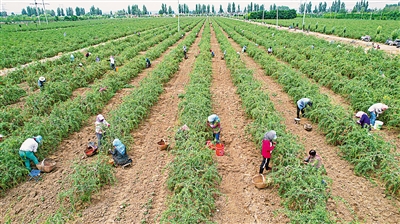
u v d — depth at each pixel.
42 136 9.70
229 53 24.72
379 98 12.55
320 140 10.49
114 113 11.80
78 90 17.06
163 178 8.36
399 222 6.64
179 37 42.38
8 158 8.23
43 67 20.92
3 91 14.98
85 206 7.22
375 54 21.47
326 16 107.06
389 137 10.59
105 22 96.50
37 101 13.27
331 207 7.10
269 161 8.82
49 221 6.57
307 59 23.64
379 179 8.12
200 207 6.80
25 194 7.74
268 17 111.56
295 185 7.14
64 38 41.22
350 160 8.97
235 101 14.75
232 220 6.77
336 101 14.32
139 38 40.16
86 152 9.62
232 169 8.77
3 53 26.27
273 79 18.80
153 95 14.58
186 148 8.48
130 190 7.84
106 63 21.41
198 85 15.09
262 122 10.20
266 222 6.69
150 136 11.00
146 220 6.76
